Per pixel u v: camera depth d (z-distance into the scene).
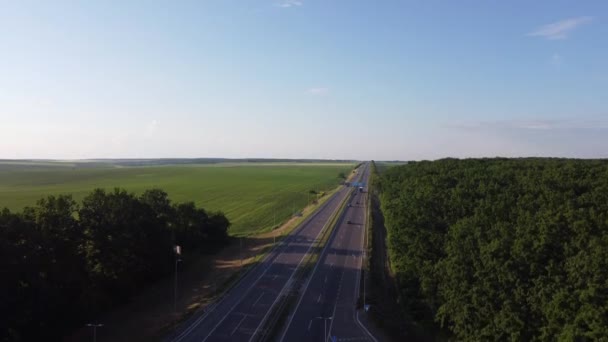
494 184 114.44
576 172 113.62
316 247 143.00
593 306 60.62
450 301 79.38
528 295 70.88
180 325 82.00
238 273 114.31
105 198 106.38
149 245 110.25
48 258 83.31
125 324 86.00
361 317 87.94
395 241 112.88
